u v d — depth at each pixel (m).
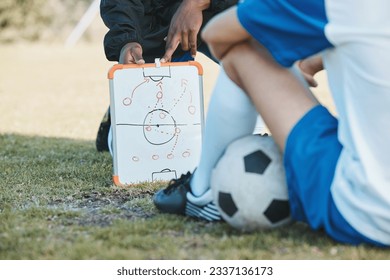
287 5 2.44
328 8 2.39
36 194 3.66
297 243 2.66
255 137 2.77
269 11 2.47
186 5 3.96
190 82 4.04
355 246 2.60
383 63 2.31
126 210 3.33
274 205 2.67
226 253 2.56
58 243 2.75
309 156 2.52
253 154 2.69
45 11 18.16
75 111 7.85
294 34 2.46
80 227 2.96
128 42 4.02
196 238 2.78
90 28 18.72
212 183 2.77
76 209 3.35
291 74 2.62
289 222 2.77
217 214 2.96
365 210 2.43
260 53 2.63
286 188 2.66
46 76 12.03
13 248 2.71
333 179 2.49
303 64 3.02
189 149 4.05
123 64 3.95
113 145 3.94
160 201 3.19
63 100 8.95
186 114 4.04
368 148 2.40
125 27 4.04
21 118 7.29
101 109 8.02
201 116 4.06
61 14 18.45
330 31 2.38
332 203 2.50
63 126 6.67
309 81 3.00
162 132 4.01
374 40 2.31
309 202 2.55
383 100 2.34
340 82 2.50
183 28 3.94
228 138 2.83
